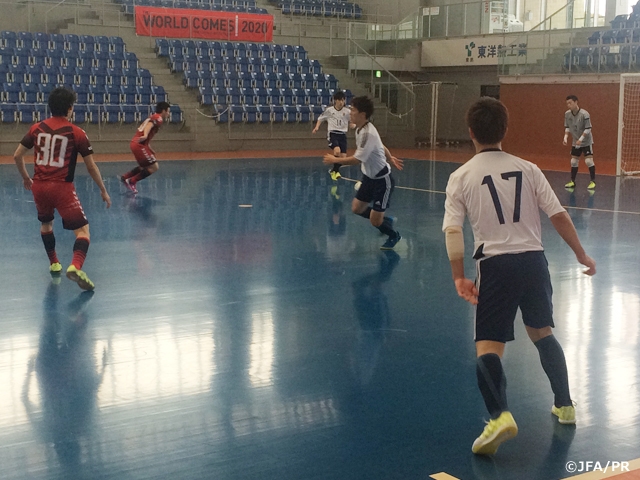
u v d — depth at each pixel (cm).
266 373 438
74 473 312
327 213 1054
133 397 398
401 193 1284
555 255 779
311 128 2350
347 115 1555
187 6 2473
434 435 355
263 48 2427
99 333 507
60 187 618
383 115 2459
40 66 2011
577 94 2089
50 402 390
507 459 328
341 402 396
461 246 333
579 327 532
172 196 1204
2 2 2167
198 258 749
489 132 338
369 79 2562
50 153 613
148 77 2134
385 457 330
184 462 323
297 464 322
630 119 1964
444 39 2525
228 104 2206
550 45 2167
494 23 2402
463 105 2553
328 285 649
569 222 337
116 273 680
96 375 430
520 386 421
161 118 1230
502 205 332
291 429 360
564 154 2141
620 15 2181
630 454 333
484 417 377
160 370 439
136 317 545
